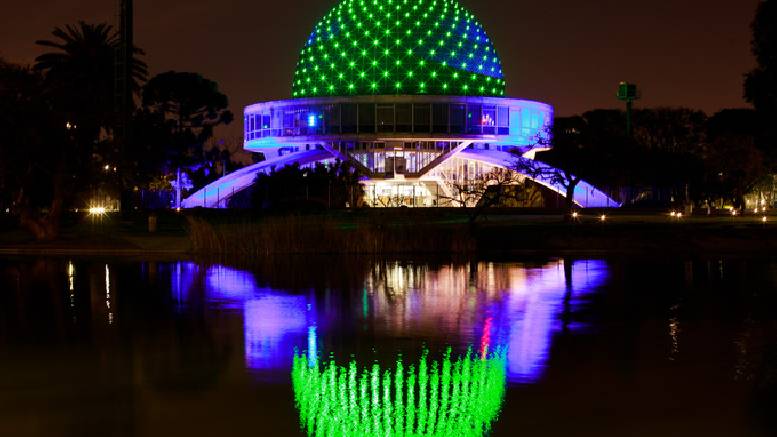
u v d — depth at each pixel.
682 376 18.25
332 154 117.81
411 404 16.31
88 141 57.56
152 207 115.50
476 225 56.47
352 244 49.97
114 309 27.59
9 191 58.25
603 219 69.56
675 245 52.81
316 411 15.95
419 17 123.12
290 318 25.80
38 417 15.62
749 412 15.70
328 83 124.31
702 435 14.53
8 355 20.55
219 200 109.69
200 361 19.86
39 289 32.75
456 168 120.19
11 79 52.81
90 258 46.88
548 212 92.31
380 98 113.69
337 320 25.42
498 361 19.75
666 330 23.55
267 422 15.33
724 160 113.12
